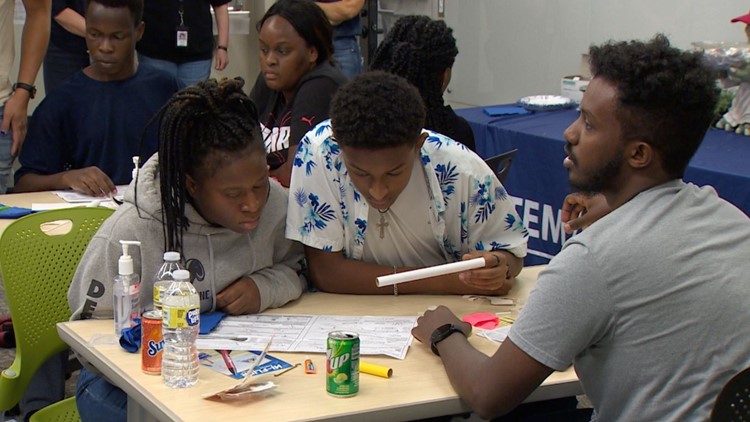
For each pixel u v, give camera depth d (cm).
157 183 186
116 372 161
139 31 322
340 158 198
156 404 148
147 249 184
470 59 579
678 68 138
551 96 431
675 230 139
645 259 137
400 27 273
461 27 582
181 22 443
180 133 175
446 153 198
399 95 173
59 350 223
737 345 136
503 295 208
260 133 182
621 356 140
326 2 482
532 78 524
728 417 130
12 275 212
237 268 193
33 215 218
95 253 183
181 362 155
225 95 176
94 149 318
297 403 149
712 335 136
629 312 138
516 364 145
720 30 403
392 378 161
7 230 212
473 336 180
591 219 197
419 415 152
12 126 327
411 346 176
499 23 544
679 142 140
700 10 411
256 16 646
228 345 171
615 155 143
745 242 141
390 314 194
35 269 217
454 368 158
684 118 138
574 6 482
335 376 151
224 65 497
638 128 140
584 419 187
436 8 603
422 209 202
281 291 197
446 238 209
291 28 287
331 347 151
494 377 148
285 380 158
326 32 295
